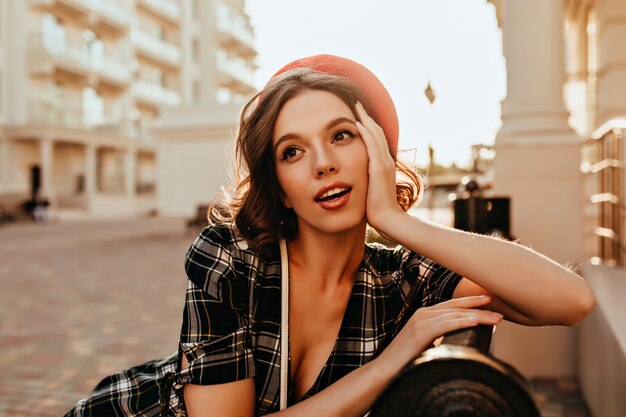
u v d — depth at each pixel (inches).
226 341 38.6
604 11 220.2
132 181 1283.2
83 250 477.7
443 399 21.9
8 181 1047.6
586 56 271.1
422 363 22.4
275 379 40.6
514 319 40.8
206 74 1422.2
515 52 152.6
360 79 44.0
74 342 180.2
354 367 41.7
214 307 39.2
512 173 143.5
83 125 1155.3
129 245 520.7
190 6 1403.8
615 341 80.7
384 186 40.1
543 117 147.1
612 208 136.0
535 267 36.6
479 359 21.9
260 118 41.2
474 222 119.5
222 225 43.8
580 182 141.1
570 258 141.6
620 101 218.1
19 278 319.9
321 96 40.1
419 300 45.1
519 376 22.4
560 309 36.2
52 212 1035.9
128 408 46.0
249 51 1619.1
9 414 122.6
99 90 1221.7
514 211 143.1
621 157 130.8
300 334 42.7
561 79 149.9
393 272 45.4
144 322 207.3
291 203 41.4
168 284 295.1
